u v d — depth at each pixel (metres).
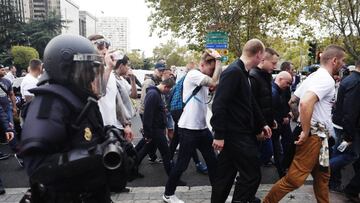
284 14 20.09
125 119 3.79
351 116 4.20
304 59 42.84
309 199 4.32
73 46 1.76
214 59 4.05
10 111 6.57
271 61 4.15
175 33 22.45
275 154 5.09
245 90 3.26
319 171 3.55
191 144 3.98
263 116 3.86
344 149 4.31
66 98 1.70
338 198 4.40
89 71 1.79
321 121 3.43
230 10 20.53
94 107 1.85
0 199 4.55
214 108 3.21
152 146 5.79
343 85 4.41
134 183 5.27
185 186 4.96
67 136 1.71
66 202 1.72
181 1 21.22
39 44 55.69
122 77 4.48
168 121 6.99
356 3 15.07
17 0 79.44
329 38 19.77
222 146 3.23
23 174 5.80
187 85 4.00
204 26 21.39
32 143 1.58
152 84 5.08
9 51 48.41
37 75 6.14
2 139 5.16
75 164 1.61
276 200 3.57
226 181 3.48
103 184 1.75
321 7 18.11
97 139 1.83
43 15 61.16
